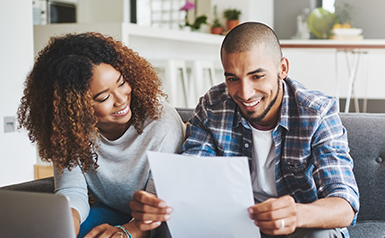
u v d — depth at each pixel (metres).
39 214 0.95
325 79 5.46
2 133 2.40
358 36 4.84
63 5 5.11
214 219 0.97
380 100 5.23
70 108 1.21
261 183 1.33
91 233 1.17
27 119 1.32
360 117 1.56
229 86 1.18
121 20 5.50
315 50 5.21
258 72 1.12
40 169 2.58
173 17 5.98
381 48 4.15
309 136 1.23
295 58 5.56
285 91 1.27
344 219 1.04
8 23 2.42
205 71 4.97
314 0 5.71
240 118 1.31
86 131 1.24
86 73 1.18
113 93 1.22
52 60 1.22
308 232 1.03
